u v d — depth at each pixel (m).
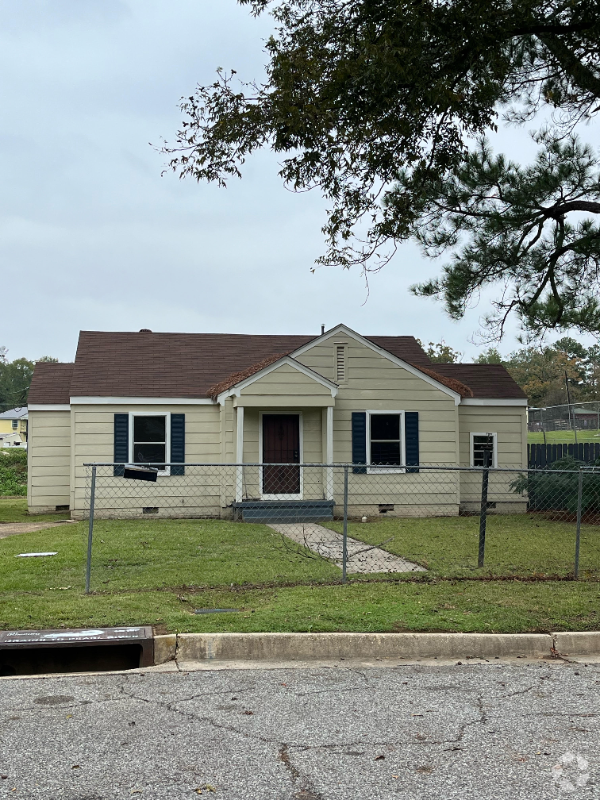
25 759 4.28
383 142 12.89
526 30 13.58
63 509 20.53
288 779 4.02
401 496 19.61
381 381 19.70
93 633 6.70
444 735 4.68
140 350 21.77
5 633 6.68
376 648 6.77
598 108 15.70
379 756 4.34
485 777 4.05
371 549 11.77
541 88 16.25
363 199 13.45
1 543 13.20
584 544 13.14
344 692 5.59
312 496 19.11
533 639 6.93
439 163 13.45
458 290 17.64
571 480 17.69
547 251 17.69
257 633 6.78
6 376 99.94
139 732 4.71
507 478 20.89
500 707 5.25
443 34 11.62
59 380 21.30
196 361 21.66
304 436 19.42
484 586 9.01
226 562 10.85
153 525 16.34
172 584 9.12
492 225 17.03
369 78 11.50
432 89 11.74
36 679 5.97
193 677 6.00
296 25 12.95
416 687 5.75
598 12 12.92
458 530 15.34
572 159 16.78
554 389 66.75
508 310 18.31
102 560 10.93
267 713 5.09
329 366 19.55
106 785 3.94
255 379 18.66
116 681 5.89
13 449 43.84
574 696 5.52
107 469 19.25
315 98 12.01
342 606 7.80
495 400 21.03
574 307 17.80
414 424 19.77
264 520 18.25
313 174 12.98
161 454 19.69
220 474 19.31
